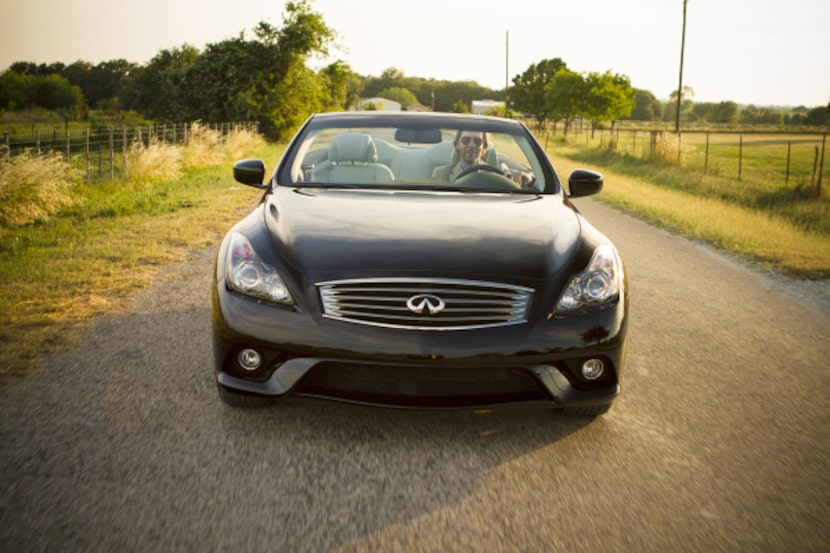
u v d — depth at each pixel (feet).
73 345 11.57
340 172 11.62
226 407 9.26
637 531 6.72
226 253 8.91
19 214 24.54
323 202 10.09
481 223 9.43
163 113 111.65
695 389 10.77
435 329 7.92
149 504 6.87
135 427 8.59
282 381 8.14
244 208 28.78
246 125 95.20
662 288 18.07
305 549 6.24
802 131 279.90
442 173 11.86
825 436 9.12
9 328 12.38
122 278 16.31
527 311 8.13
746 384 11.07
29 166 26.61
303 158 11.96
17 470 7.42
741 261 22.59
